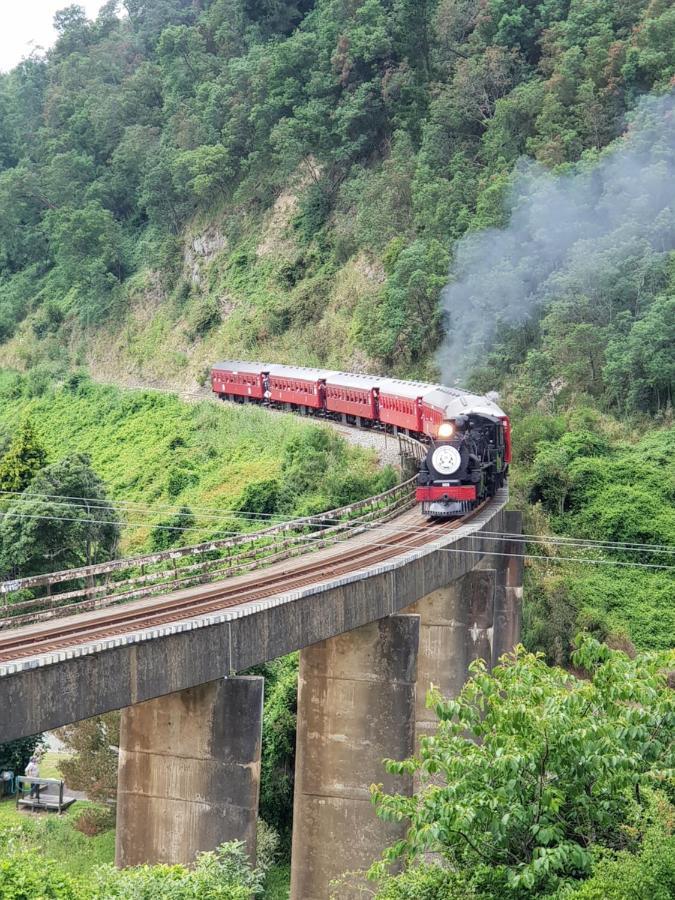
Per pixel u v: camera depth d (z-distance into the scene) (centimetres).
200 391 9588
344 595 2844
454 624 3978
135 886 2073
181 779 2514
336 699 3088
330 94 10156
